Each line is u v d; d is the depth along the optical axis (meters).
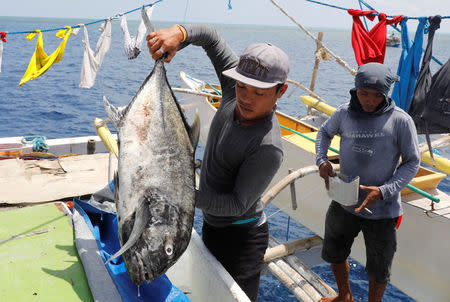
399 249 3.97
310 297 3.59
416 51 4.46
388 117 2.78
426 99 4.10
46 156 5.73
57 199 4.60
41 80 24.31
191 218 1.82
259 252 2.42
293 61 45.22
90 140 6.97
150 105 1.86
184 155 1.86
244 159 2.00
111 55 44.41
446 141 5.63
